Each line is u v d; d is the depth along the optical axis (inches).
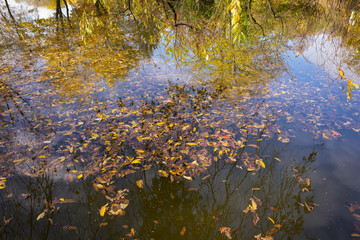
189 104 159.3
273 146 118.9
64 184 93.2
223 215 84.0
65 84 185.0
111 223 79.5
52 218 79.5
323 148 117.4
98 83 189.8
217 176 101.6
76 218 80.0
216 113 148.1
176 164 107.0
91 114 143.6
